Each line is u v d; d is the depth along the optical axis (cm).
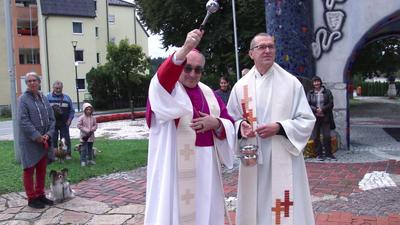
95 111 3562
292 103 367
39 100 645
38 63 4259
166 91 318
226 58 1967
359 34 1045
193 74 344
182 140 339
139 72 3425
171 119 329
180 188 338
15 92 1002
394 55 2894
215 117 349
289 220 364
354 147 1130
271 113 365
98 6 4781
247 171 374
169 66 309
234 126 364
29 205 639
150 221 333
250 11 1864
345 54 1061
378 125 1684
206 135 351
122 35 5253
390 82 3850
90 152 953
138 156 1054
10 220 586
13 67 995
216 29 1955
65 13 4169
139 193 711
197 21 2083
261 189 373
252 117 368
